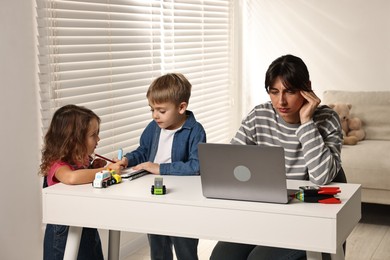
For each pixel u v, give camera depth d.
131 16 3.86
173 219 2.21
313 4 5.63
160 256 2.93
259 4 5.81
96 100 3.54
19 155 2.99
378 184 4.45
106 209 2.30
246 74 5.91
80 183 2.43
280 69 2.40
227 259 2.58
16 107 2.96
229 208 2.12
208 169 2.17
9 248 2.97
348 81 5.61
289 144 2.54
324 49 5.65
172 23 4.41
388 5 5.39
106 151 3.64
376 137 5.13
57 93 3.22
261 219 2.09
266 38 5.82
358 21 5.51
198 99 4.98
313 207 2.07
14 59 2.93
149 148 2.91
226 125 5.61
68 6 3.26
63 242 2.53
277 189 2.10
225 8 5.46
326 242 2.01
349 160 4.53
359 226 4.40
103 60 3.59
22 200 3.03
